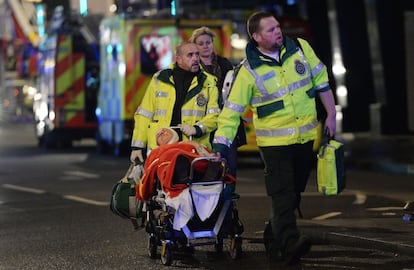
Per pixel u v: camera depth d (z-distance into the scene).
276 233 23.66
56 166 56.88
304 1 80.94
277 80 23.34
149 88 26.39
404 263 23.89
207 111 26.06
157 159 24.33
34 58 81.38
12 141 85.69
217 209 24.12
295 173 24.09
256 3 79.62
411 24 73.19
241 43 55.97
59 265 25.30
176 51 26.27
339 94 78.94
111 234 30.12
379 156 56.31
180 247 26.23
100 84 66.06
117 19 59.50
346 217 30.64
